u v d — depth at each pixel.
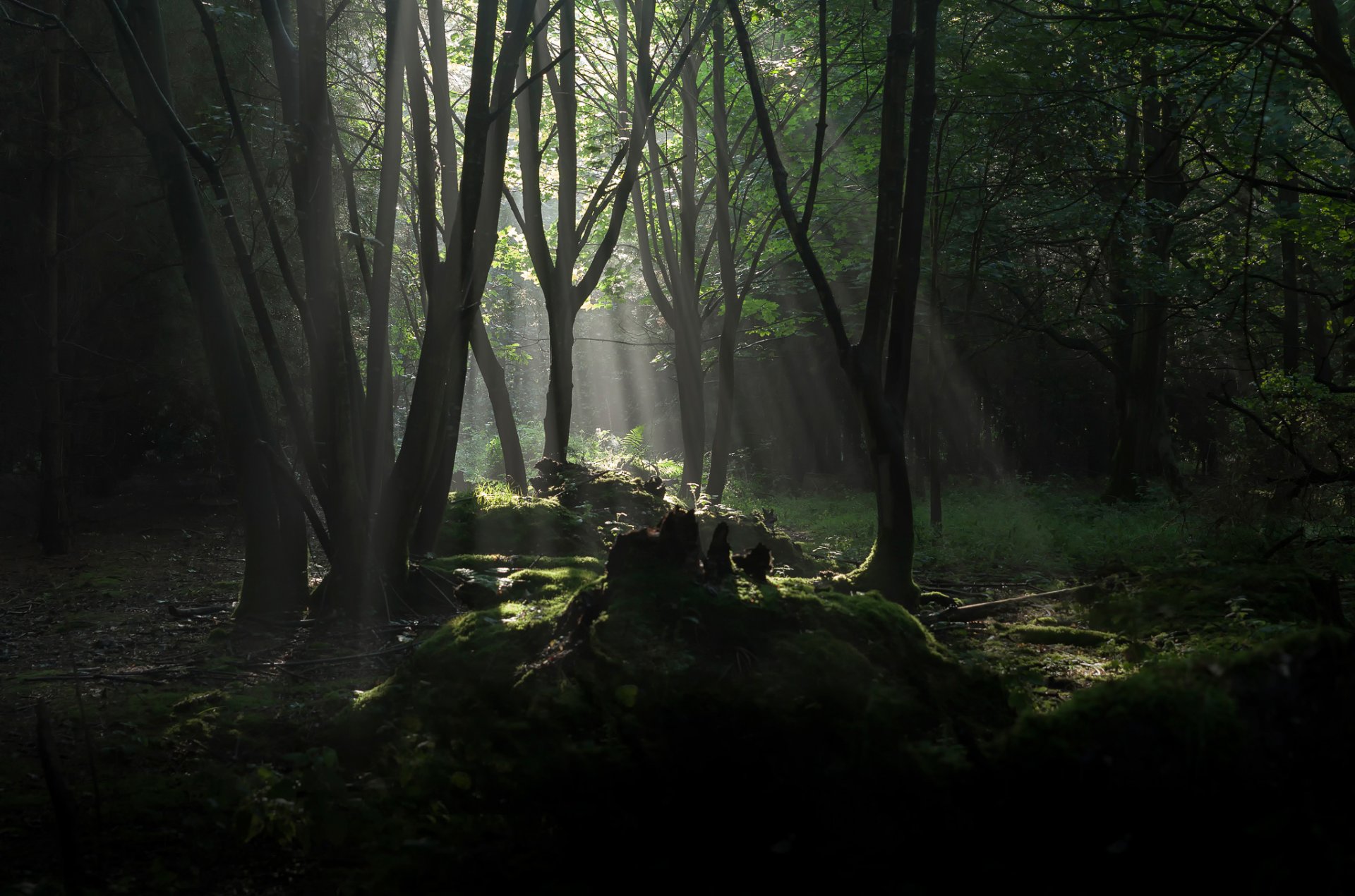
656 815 3.56
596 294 21.78
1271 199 16.66
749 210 18.47
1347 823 2.53
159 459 21.22
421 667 5.15
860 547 13.77
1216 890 2.61
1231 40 9.87
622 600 4.50
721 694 3.73
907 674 4.45
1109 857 2.73
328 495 8.34
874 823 3.23
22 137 13.55
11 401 15.59
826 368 30.94
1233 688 2.79
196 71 13.73
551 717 4.04
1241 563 8.84
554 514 10.77
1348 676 2.70
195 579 11.52
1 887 3.66
